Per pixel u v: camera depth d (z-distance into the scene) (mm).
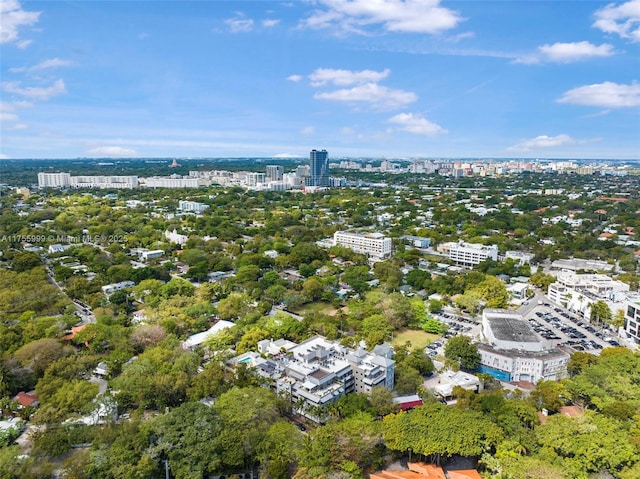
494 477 142375
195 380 199250
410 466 157625
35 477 143500
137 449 152125
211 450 152125
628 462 148000
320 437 155750
